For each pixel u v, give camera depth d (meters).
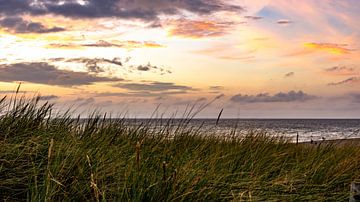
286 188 5.17
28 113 5.57
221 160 5.57
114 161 4.77
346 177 6.29
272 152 6.64
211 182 4.56
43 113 5.73
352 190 3.97
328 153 7.31
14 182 4.12
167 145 5.77
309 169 6.21
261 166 5.83
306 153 7.45
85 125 5.99
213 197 4.29
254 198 4.62
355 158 7.09
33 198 3.60
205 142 6.43
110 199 4.07
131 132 6.09
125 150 5.32
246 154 6.11
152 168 4.62
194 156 5.41
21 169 4.37
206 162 5.12
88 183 4.13
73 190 4.03
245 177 5.28
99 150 4.85
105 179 4.38
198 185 4.32
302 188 5.45
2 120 5.17
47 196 3.58
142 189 3.88
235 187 4.68
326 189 5.61
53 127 5.64
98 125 6.08
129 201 3.79
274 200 4.73
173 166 4.61
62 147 4.71
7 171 4.27
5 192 4.09
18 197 4.11
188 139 6.19
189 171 4.55
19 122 5.26
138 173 4.05
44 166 4.36
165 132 6.14
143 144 5.42
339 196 5.52
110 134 5.89
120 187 4.18
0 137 4.78
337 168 6.45
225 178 4.84
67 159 4.45
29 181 3.99
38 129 5.29
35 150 4.65
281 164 6.30
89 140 5.33
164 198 3.94
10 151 4.42
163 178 4.03
